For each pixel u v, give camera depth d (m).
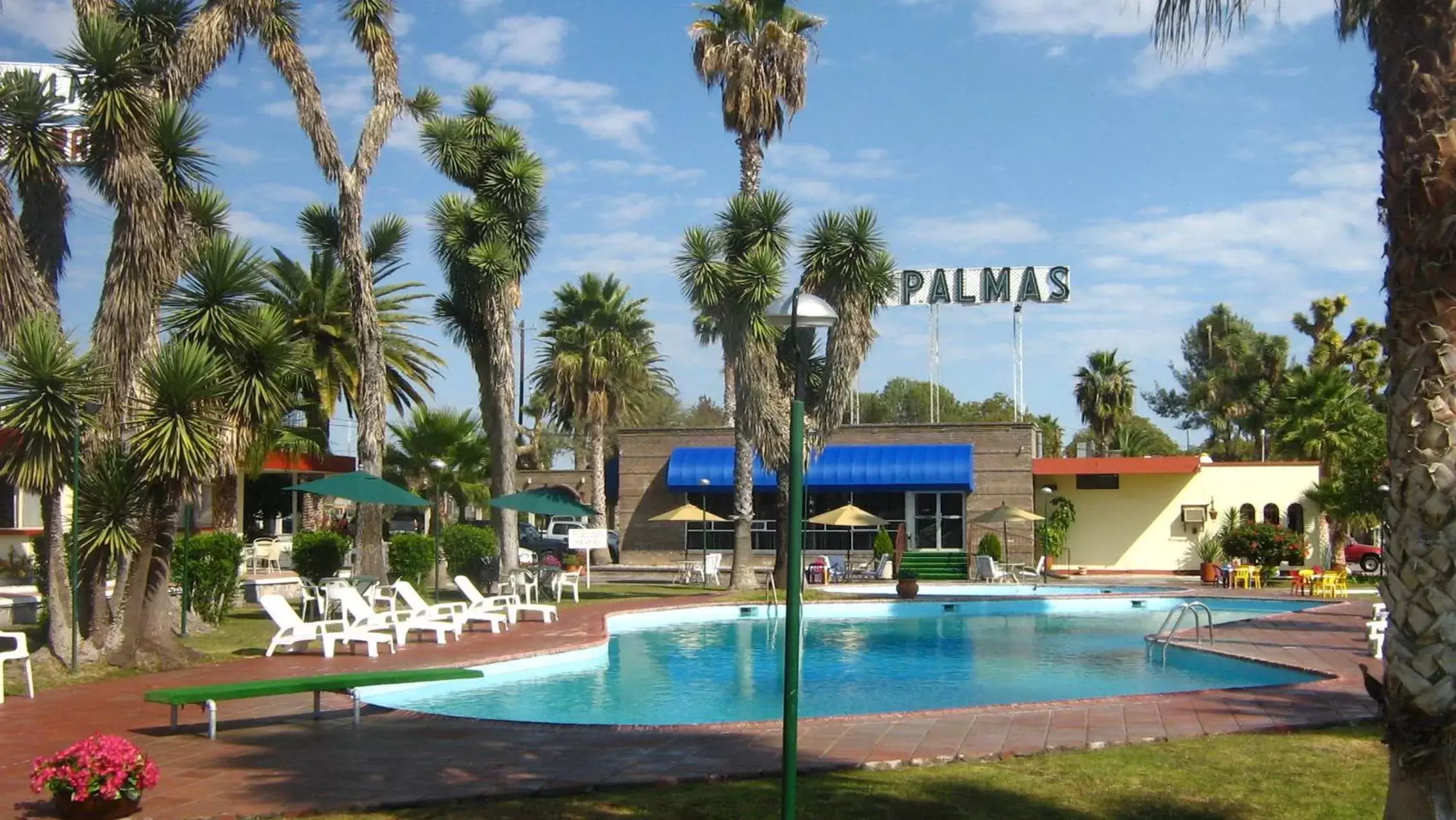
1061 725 11.43
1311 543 38.41
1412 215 5.71
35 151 15.95
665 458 42.75
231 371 16.78
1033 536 39.47
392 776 9.46
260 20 21.83
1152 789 8.74
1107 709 12.40
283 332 17.59
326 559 26.33
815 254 28.11
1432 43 5.74
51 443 15.14
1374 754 9.90
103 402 16.28
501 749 10.59
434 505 32.19
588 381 45.28
